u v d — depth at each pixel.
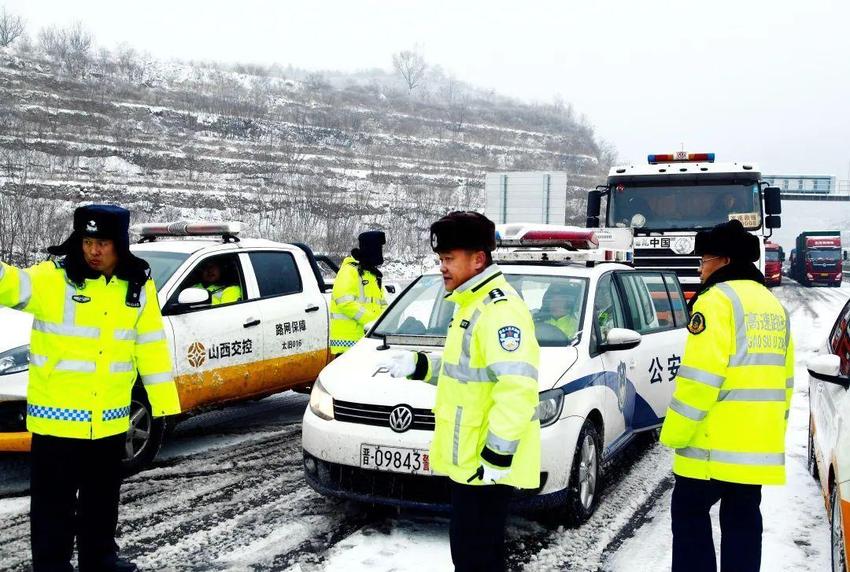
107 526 3.93
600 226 13.96
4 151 34.09
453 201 43.91
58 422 3.69
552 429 4.70
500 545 3.07
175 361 6.06
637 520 5.20
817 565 4.50
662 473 6.30
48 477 3.73
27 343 5.43
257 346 6.83
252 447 6.72
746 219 12.91
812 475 6.16
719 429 3.54
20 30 67.25
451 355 3.08
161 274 6.42
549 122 82.19
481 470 2.91
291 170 43.31
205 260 6.71
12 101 43.59
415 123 69.19
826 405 4.86
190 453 6.51
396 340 5.55
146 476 5.87
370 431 4.68
